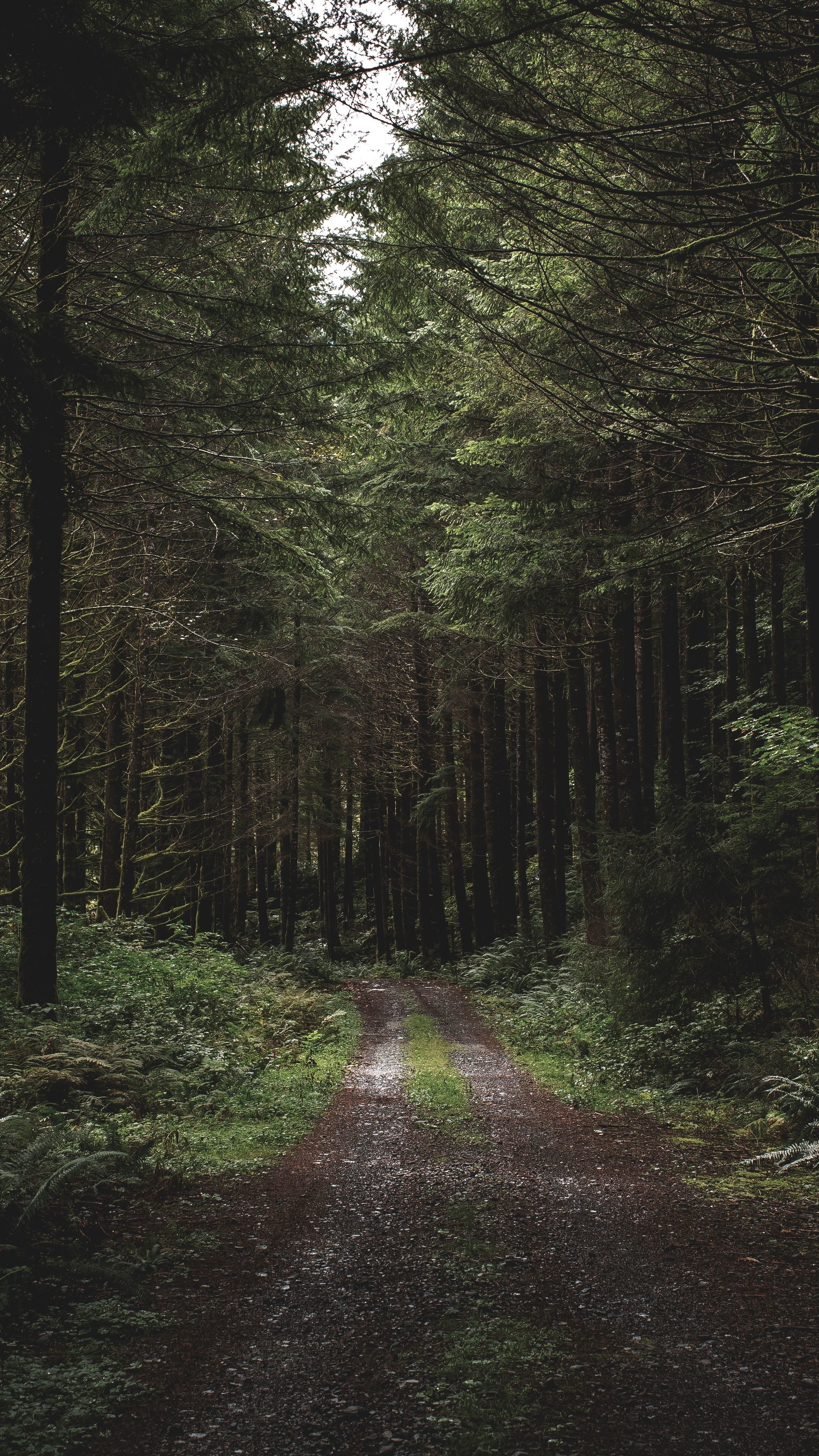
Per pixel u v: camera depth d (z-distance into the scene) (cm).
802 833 1076
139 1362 401
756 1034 1055
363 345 1059
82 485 562
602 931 1619
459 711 2638
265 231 946
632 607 1564
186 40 495
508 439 1222
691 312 676
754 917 1080
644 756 1966
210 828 2319
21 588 1595
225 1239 562
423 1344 426
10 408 500
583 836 1727
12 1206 512
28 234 1026
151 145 573
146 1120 830
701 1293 482
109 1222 571
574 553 1180
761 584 1897
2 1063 859
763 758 1069
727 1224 592
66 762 1839
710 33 509
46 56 440
